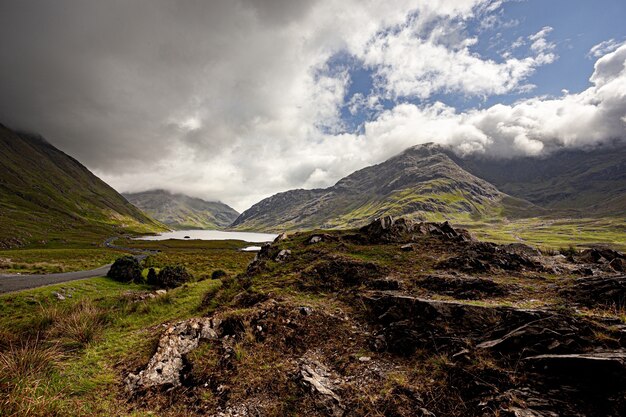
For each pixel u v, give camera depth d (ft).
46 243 355.97
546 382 24.68
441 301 38.88
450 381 27.76
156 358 38.01
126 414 29.09
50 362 35.47
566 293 40.27
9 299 73.61
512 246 77.61
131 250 375.25
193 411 29.78
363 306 48.01
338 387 30.71
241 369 35.55
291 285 63.16
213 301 68.44
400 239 81.87
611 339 26.58
